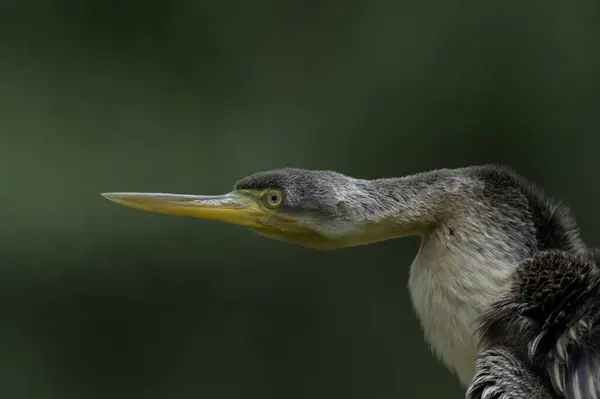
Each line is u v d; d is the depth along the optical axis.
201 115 14.77
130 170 13.95
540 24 13.46
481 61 13.58
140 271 13.23
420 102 13.83
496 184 5.54
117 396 12.44
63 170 13.77
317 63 14.91
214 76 15.09
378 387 12.48
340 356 12.83
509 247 5.34
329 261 13.45
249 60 15.16
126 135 14.41
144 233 13.45
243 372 12.65
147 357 12.74
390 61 14.21
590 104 13.20
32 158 13.79
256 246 13.51
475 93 13.53
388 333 12.95
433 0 14.09
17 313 12.83
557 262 4.98
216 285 13.27
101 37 15.13
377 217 5.72
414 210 5.59
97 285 13.10
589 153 13.09
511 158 13.32
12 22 14.88
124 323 12.95
